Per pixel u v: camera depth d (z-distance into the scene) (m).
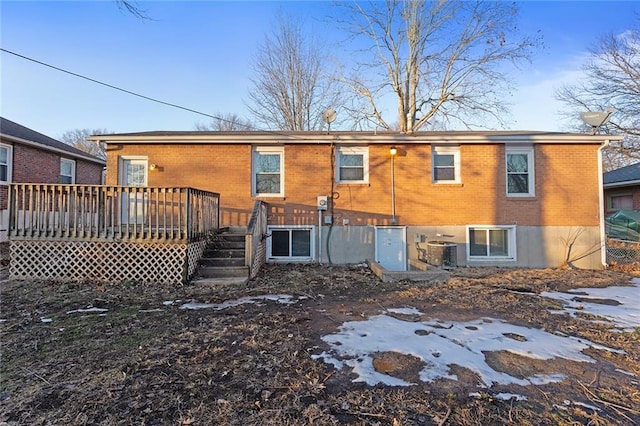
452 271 9.08
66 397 2.77
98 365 3.37
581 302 5.95
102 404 2.67
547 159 10.17
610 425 2.43
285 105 24.27
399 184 10.24
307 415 2.52
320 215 10.17
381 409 2.60
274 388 2.92
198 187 10.13
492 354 3.67
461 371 3.25
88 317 4.95
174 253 7.34
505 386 2.97
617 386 3.00
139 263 7.35
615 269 9.66
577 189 10.12
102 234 7.41
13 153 13.16
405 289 6.89
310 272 8.74
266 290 6.76
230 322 4.75
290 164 10.24
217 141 10.09
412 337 4.18
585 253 10.01
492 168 10.18
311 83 24.28
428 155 10.25
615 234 15.35
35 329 4.43
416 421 2.45
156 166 10.10
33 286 6.80
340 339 4.11
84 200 7.48
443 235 10.14
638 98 19.59
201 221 8.22
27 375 3.16
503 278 8.14
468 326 4.62
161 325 4.62
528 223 10.10
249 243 7.85
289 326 4.59
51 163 15.19
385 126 22.12
